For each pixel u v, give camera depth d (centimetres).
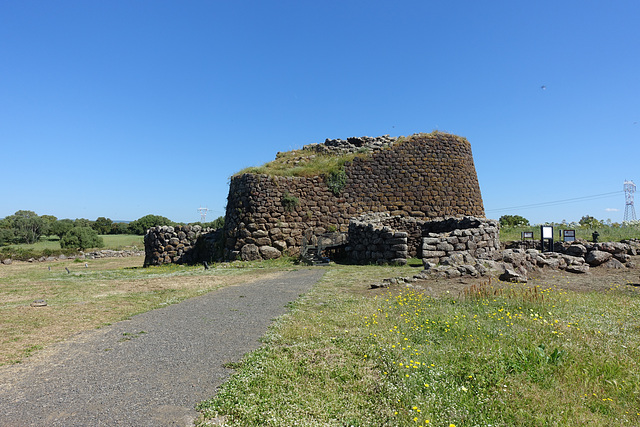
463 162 2695
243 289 1221
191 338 689
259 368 534
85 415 410
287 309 905
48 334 726
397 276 1312
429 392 453
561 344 589
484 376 486
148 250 2756
